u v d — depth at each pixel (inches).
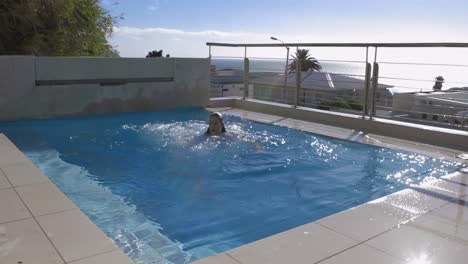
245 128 260.4
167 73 326.3
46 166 177.2
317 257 87.1
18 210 108.4
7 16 355.9
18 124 261.0
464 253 89.8
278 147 213.2
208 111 327.3
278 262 84.7
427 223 106.1
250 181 160.7
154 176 165.8
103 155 196.4
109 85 300.8
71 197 138.3
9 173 141.3
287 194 146.3
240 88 360.5
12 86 263.1
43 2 374.9
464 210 115.9
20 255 84.7
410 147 206.1
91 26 449.7
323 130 249.1
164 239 108.0
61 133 241.3
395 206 118.6
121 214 124.3
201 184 157.2
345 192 147.6
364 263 84.7
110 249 87.9
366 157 192.5
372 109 252.4
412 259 86.8
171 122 279.7
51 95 277.7
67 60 280.2
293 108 294.8
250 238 110.9
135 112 316.2
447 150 199.0
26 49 371.9
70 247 88.3
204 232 114.2
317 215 127.3
